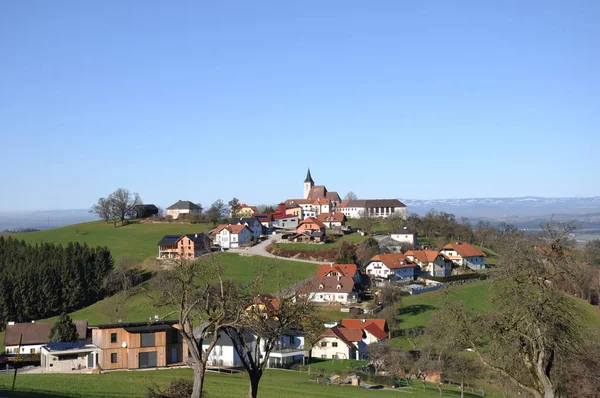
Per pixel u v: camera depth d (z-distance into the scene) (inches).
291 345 4131.4
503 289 1979.6
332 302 5816.9
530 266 1910.7
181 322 1974.7
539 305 1847.9
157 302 2129.7
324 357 4298.7
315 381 3334.2
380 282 6594.5
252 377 2026.3
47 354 3262.8
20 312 5792.3
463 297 5674.2
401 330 4832.7
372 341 4431.6
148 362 3326.8
